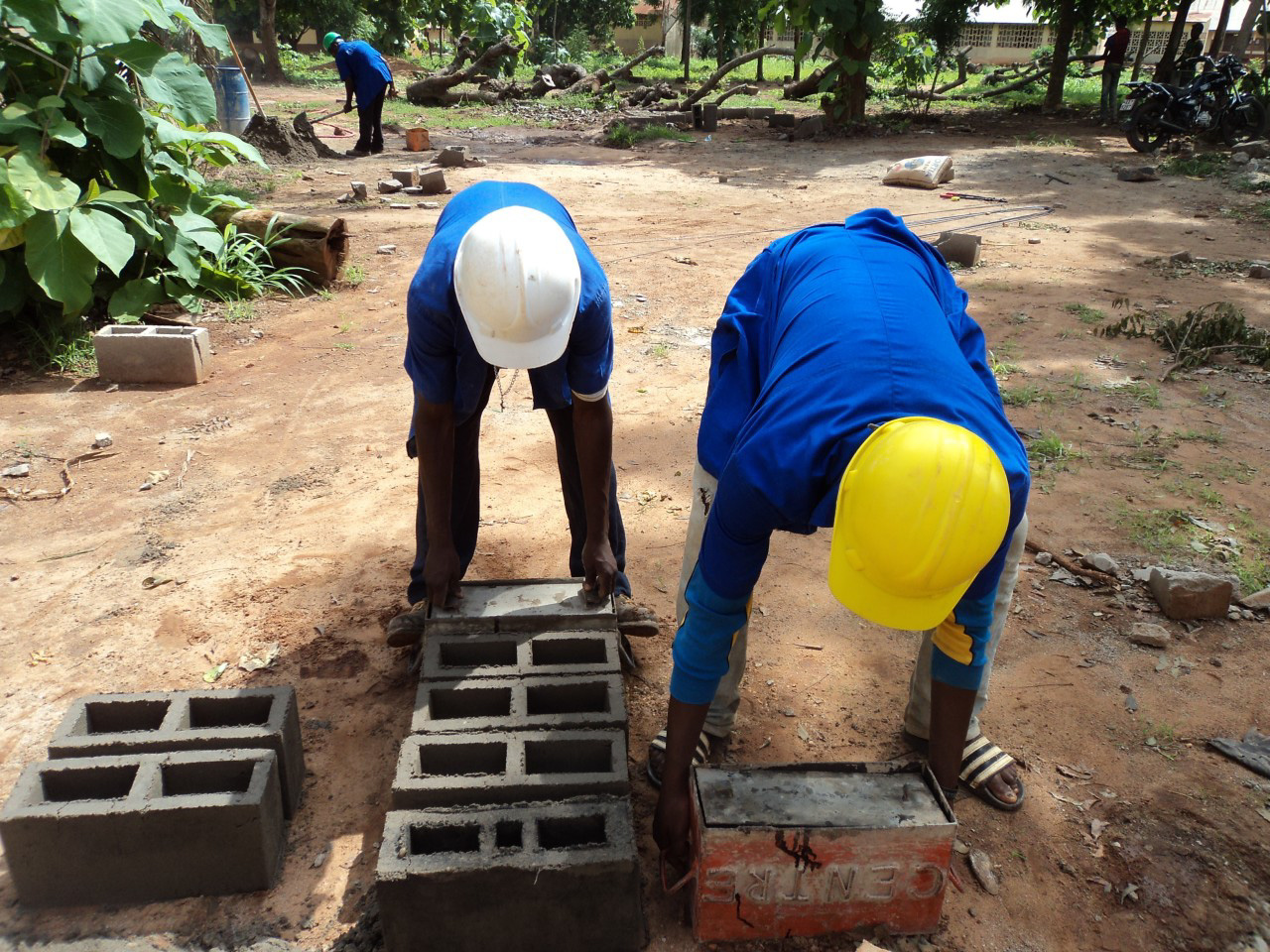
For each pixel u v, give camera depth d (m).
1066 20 19.59
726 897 2.20
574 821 2.31
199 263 6.65
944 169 12.50
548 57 31.34
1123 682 3.21
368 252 8.40
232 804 2.30
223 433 4.96
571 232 2.71
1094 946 2.31
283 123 13.89
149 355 5.53
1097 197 11.70
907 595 1.64
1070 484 4.48
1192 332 6.23
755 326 2.47
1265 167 13.16
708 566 1.99
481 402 3.00
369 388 5.56
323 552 3.90
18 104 5.62
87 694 3.05
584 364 2.60
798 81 25.81
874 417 1.78
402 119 19.00
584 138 17.05
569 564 3.81
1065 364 6.04
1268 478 4.54
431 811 2.28
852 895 2.22
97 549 3.90
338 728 2.96
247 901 2.39
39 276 5.45
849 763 2.35
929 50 19.78
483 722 2.57
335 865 2.49
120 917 2.35
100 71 6.04
